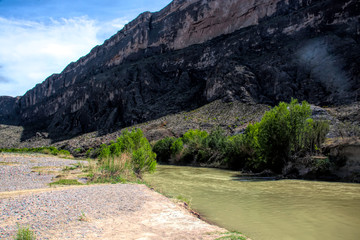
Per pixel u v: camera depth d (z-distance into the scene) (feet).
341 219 29.73
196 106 302.45
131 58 519.60
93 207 29.68
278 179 71.41
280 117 80.79
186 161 146.92
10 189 43.01
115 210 28.81
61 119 524.52
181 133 219.00
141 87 398.83
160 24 501.56
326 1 272.10
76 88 580.30
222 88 275.39
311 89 221.87
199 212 34.12
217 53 351.05
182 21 454.81
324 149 76.38
